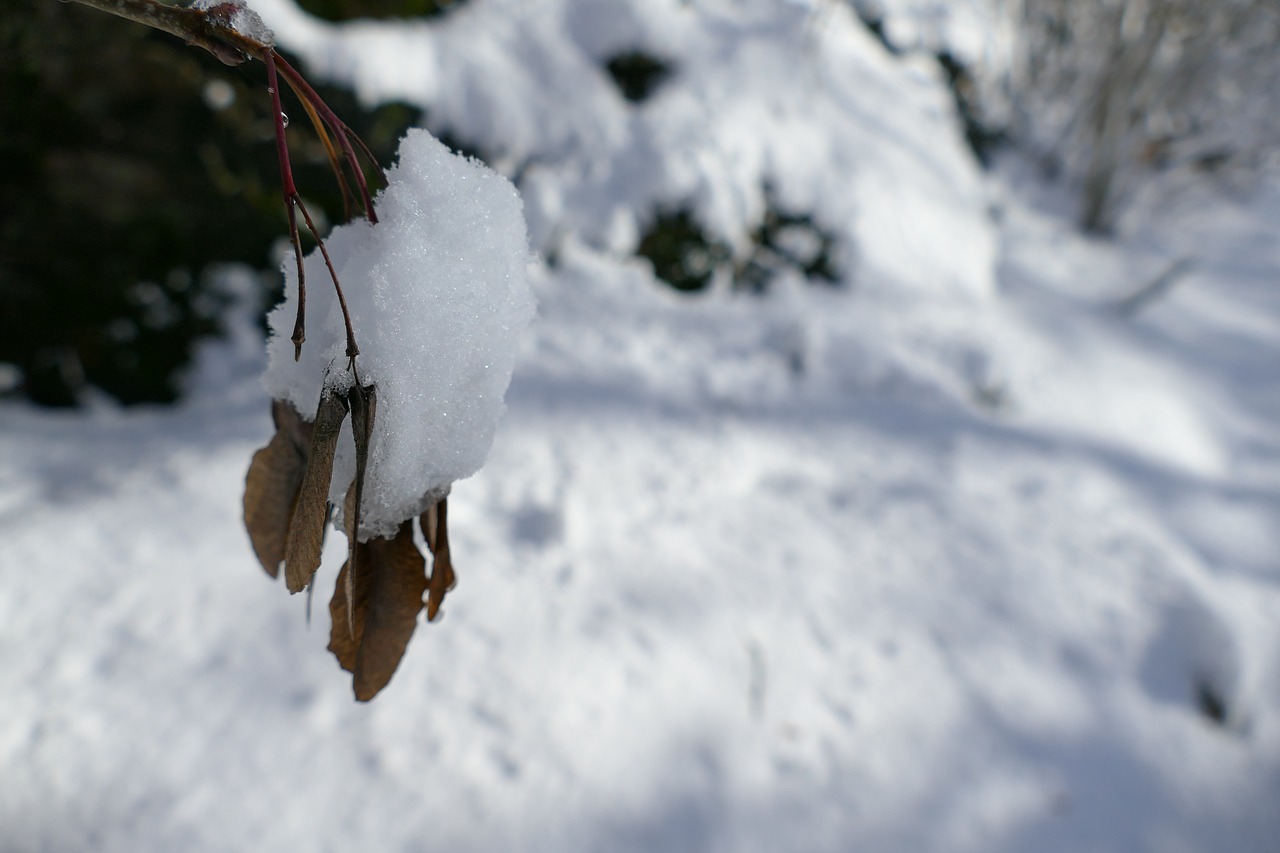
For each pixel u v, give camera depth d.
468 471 0.17
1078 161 1.40
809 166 0.94
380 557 0.17
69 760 0.42
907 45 1.20
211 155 0.70
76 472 0.59
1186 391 0.95
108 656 0.46
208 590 0.49
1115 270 1.18
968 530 0.66
